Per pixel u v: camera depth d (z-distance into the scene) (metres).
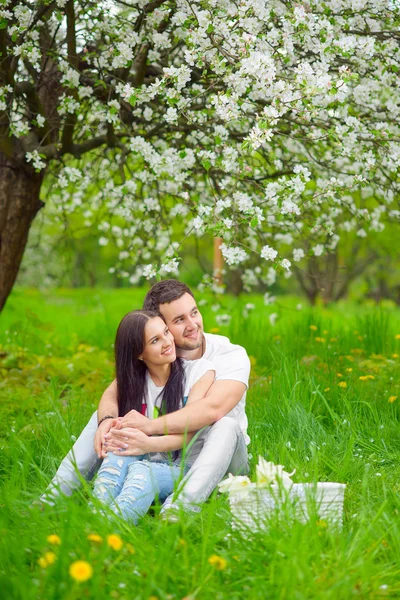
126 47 4.83
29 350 7.18
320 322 7.81
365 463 3.94
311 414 4.46
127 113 5.82
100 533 2.71
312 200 4.84
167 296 3.71
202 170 6.29
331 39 4.36
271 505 2.95
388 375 5.80
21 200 6.45
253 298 16.11
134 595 2.35
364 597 2.36
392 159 4.88
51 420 4.55
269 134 3.96
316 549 2.58
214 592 2.37
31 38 5.30
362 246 16.89
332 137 4.58
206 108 5.30
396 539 2.72
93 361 6.53
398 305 24.62
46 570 2.37
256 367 6.47
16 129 5.15
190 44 4.32
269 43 4.36
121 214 6.61
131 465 3.35
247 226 6.52
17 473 3.54
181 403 3.63
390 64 4.92
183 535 2.68
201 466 3.26
